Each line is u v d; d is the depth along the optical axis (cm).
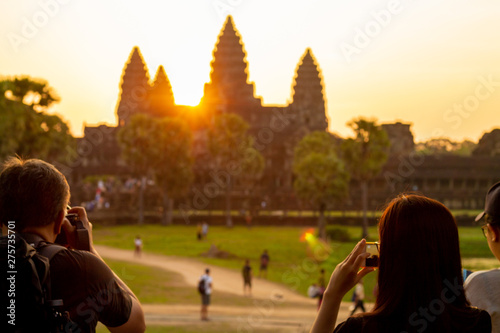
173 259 5162
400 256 301
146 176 9088
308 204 10206
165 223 8394
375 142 7181
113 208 8475
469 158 11594
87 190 9194
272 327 2339
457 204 11325
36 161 341
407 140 11956
